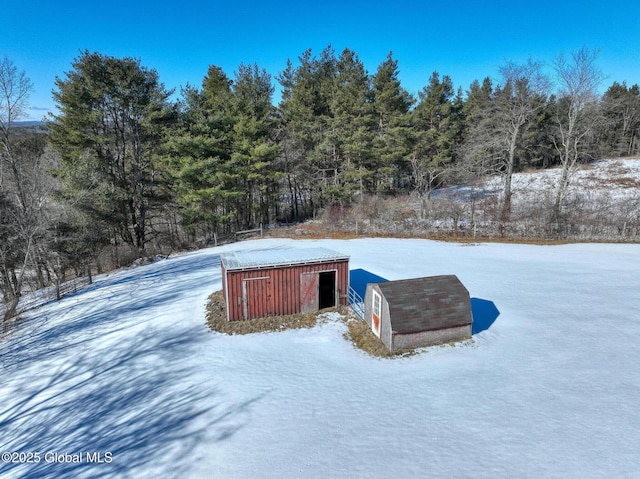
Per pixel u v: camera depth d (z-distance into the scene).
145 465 6.77
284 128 38.78
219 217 31.23
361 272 18.52
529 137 43.31
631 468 5.84
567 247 24.53
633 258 20.89
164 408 8.66
